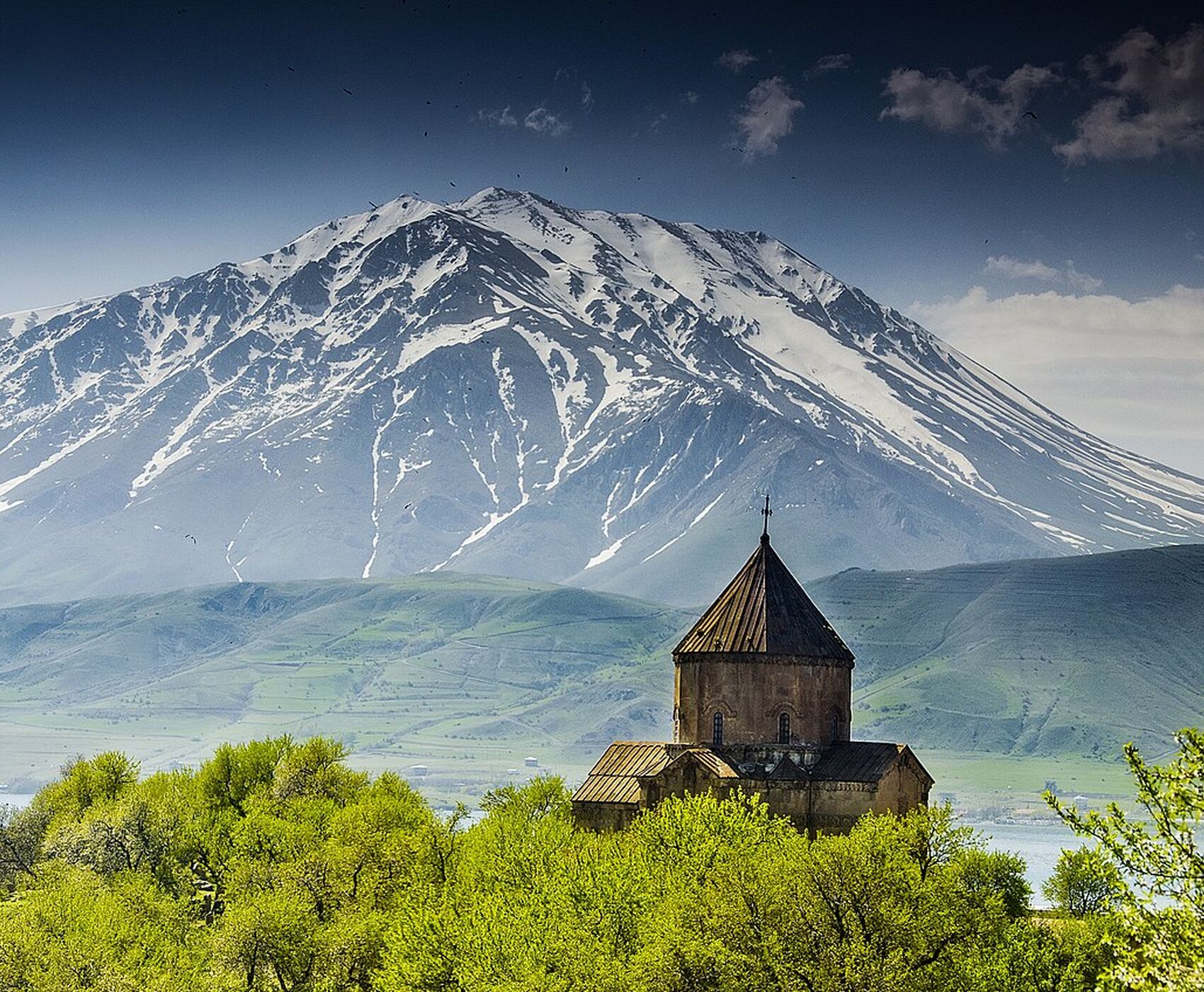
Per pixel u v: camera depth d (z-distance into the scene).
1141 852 102.12
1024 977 163.75
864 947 154.25
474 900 184.88
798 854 167.00
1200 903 100.00
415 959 171.62
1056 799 105.62
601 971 155.75
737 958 154.25
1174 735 103.75
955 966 158.12
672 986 153.50
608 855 190.25
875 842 169.38
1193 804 101.12
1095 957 173.25
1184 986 97.19
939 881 170.62
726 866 168.62
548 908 171.25
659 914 163.00
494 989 155.62
